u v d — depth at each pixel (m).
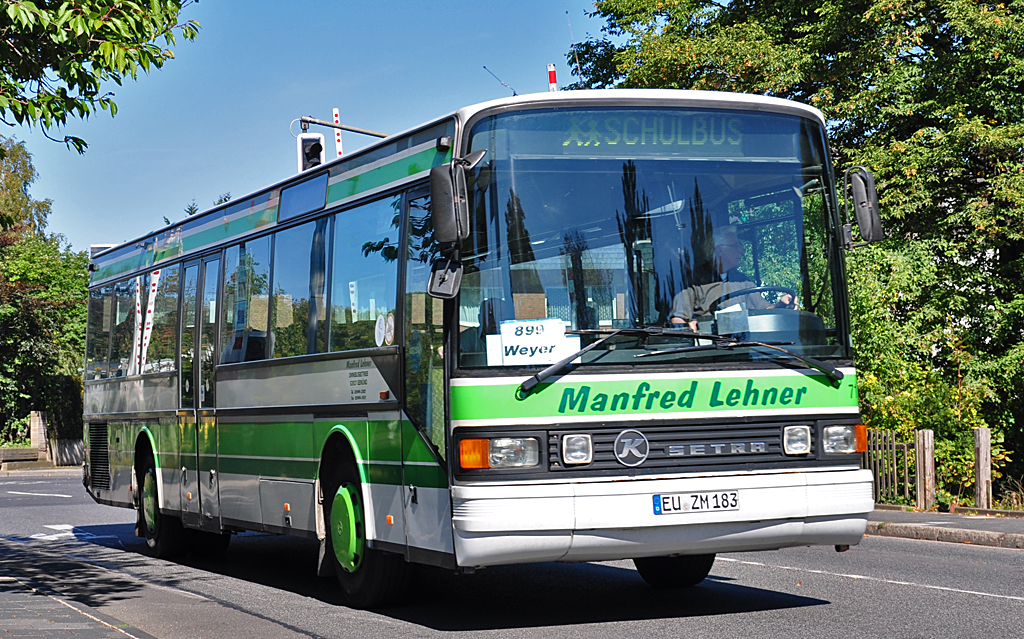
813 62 25.61
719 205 8.23
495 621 8.57
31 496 27.00
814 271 8.35
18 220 52.38
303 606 9.73
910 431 19.62
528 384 7.57
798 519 7.87
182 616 9.29
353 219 9.64
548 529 7.46
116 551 15.09
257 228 11.53
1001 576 10.77
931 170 24.11
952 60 24.53
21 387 44.84
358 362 9.29
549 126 8.07
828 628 7.94
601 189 8.05
